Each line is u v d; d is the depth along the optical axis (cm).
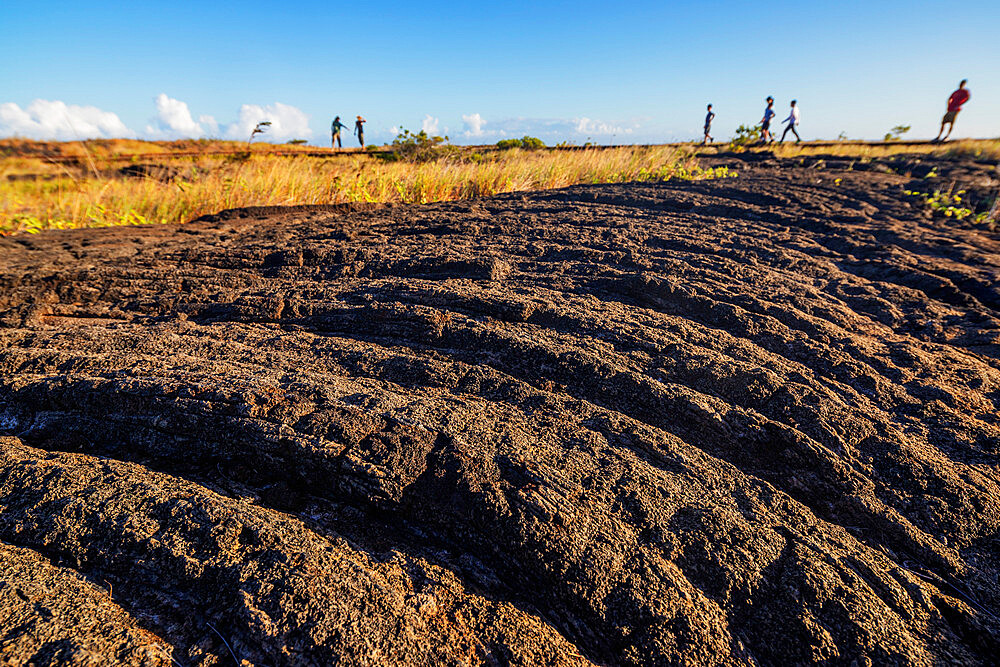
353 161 1137
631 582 135
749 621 132
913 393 226
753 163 1127
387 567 138
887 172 927
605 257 382
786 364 242
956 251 429
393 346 245
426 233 479
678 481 168
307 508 155
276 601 121
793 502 166
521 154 1260
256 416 174
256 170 812
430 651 117
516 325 265
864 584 140
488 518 147
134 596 125
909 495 170
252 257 372
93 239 452
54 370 203
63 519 139
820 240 469
